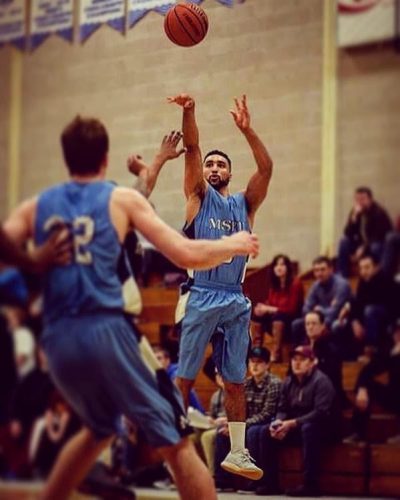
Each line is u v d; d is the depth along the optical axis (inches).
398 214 498.0
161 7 309.0
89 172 190.1
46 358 185.6
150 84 316.8
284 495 343.3
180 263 185.5
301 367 353.4
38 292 294.0
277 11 371.9
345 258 475.2
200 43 305.6
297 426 348.5
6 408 323.3
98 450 188.4
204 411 360.2
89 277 182.1
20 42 352.8
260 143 285.7
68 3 338.0
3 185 463.5
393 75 490.6
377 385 408.8
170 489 356.2
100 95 349.1
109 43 325.4
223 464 279.4
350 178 507.2
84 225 183.6
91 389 182.9
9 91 440.5
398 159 498.9
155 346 387.5
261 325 345.1
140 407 185.2
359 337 443.5
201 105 305.6
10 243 176.1
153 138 319.9
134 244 194.5
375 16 487.8
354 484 366.9
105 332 180.2
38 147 454.0
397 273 463.8
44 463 322.3
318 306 423.2
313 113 468.8
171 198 306.7
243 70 309.3
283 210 470.3
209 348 343.6
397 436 394.0
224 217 281.6
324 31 465.7
